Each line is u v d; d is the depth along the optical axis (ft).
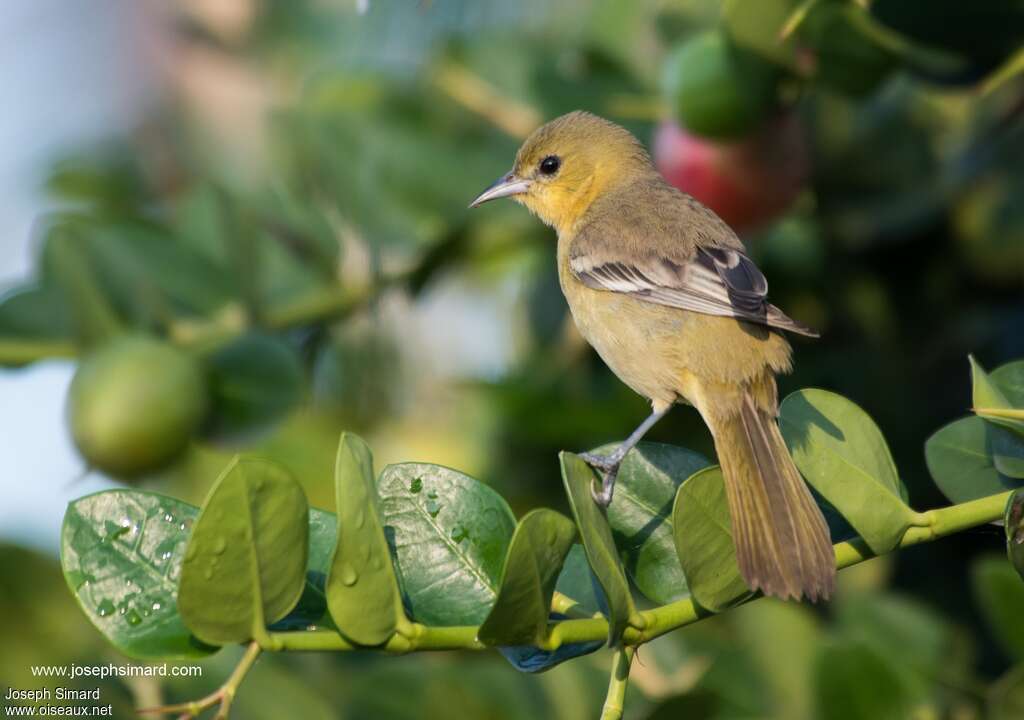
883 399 36.88
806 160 34.76
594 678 29.35
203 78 42.19
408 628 20.01
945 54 31.24
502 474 36.94
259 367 33.55
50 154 43.11
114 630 20.53
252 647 19.45
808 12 30.35
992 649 33.81
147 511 21.44
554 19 40.68
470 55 39.04
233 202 34.47
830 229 38.32
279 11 42.01
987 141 36.60
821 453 22.29
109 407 30.48
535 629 20.34
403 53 40.47
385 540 20.01
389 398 40.19
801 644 28.63
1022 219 36.60
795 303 38.52
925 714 27.55
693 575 21.27
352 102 38.29
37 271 33.17
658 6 39.04
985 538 34.40
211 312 34.30
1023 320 37.01
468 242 36.86
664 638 30.83
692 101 32.19
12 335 32.89
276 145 38.68
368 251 36.27
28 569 28.50
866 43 30.76
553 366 38.11
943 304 37.78
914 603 30.50
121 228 33.88
